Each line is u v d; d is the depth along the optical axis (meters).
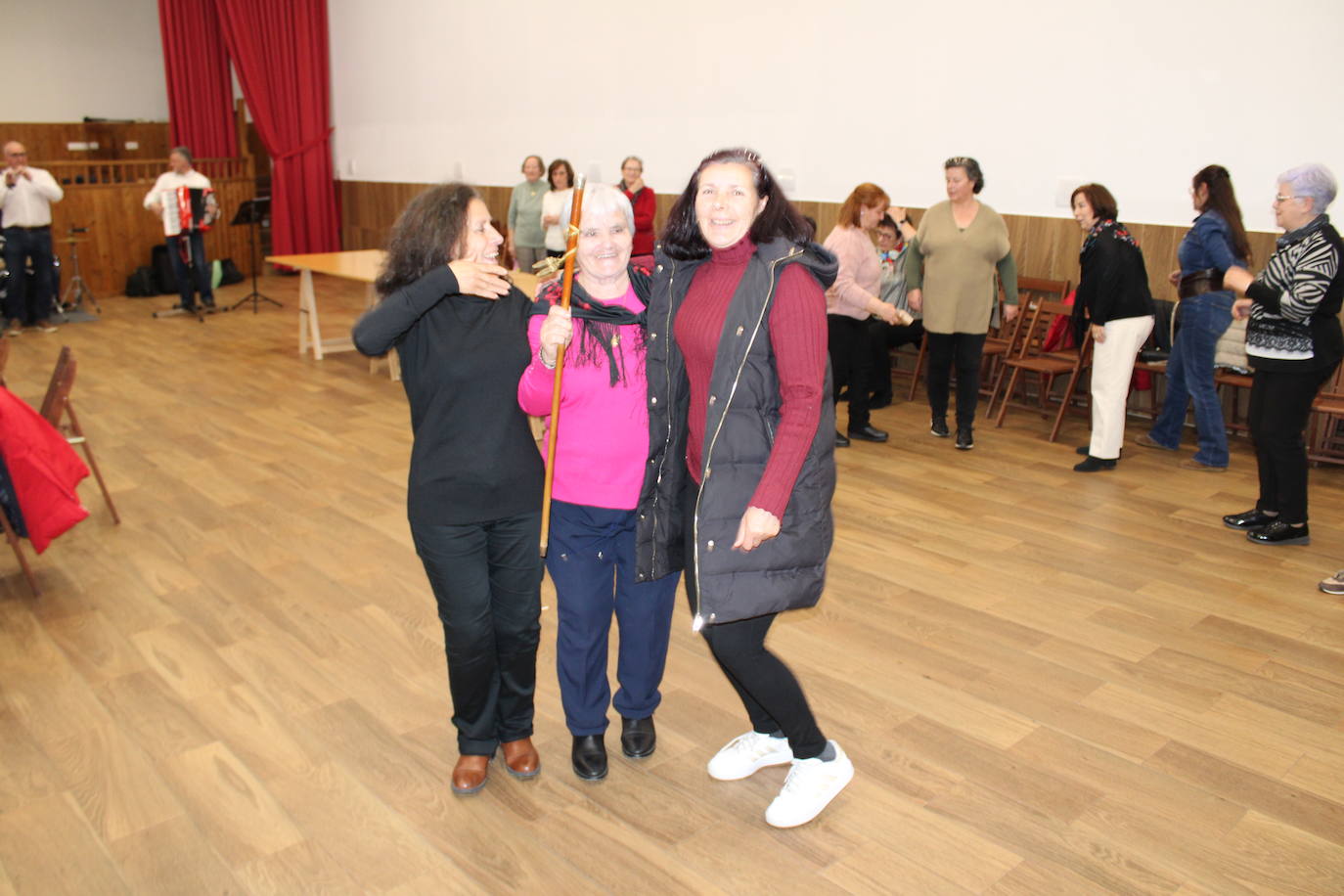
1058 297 5.88
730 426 1.91
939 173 6.20
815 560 1.97
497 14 8.94
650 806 2.29
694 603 2.04
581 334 2.07
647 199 7.23
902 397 6.28
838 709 2.70
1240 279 3.71
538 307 2.11
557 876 2.06
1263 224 5.10
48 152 11.26
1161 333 5.40
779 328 1.85
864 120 6.48
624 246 2.04
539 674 2.88
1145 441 5.27
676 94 7.59
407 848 2.14
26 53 11.06
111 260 9.80
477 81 9.31
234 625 3.15
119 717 2.63
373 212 10.96
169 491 4.38
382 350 1.99
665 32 7.55
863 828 2.22
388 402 5.98
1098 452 4.73
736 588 1.92
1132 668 2.93
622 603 2.31
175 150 8.60
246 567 3.59
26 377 6.54
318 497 4.32
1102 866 2.10
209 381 6.47
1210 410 4.75
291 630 3.12
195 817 2.23
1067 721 2.65
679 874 2.07
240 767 2.42
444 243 2.01
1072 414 5.88
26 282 8.11
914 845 2.17
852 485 4.54
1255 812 2.29
